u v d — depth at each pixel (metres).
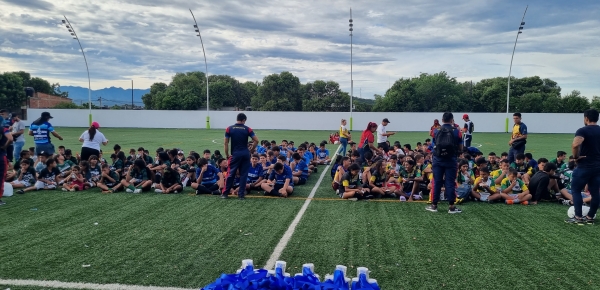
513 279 4.46
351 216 7.23
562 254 5.25
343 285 3.32
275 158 11.26
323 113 40.72
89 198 8.60
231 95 68.38
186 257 5.07
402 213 7.47
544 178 8.16
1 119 7.62
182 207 7.84
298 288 3.25
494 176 8.95
